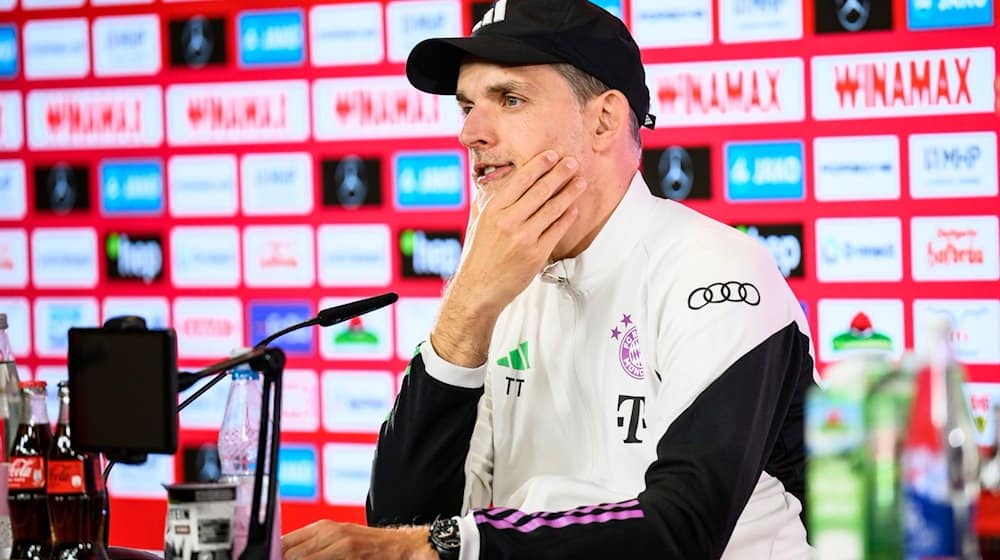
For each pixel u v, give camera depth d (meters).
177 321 7.30
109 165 7.35
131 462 2.55
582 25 3.22
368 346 7.01
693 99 6.40
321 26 6.96
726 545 2.94
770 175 6.34
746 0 6.30
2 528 3.21
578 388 3.40
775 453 3.25
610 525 2.74
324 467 7.10
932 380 2.00
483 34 3.21
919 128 6.16
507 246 3.14
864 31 6.19
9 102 7.46
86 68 7.34
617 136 3.30
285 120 7.07
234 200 7.18
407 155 6.89
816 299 6.33
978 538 2.58
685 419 2.93
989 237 6.12
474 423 3.29
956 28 6.09
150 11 7.23
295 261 7.11
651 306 3.24
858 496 1.97
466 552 2.72
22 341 7.52
